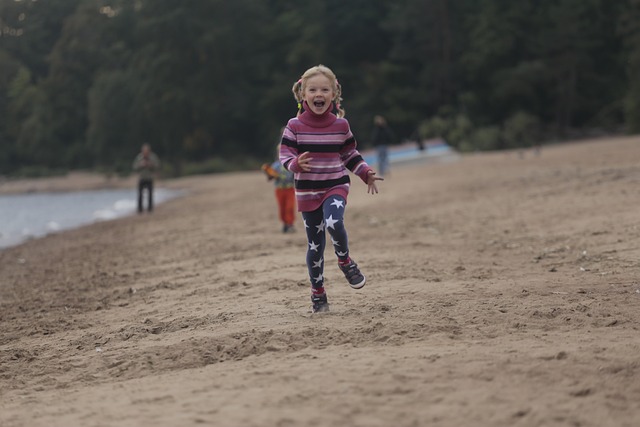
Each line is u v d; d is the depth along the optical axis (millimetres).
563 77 103875
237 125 113188
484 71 104000
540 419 5039
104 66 123000
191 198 47938
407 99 105312
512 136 91875
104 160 111562
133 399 5941
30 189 93625
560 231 15883
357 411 5215
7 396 6785
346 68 111875
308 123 8617
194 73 109000
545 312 8273
